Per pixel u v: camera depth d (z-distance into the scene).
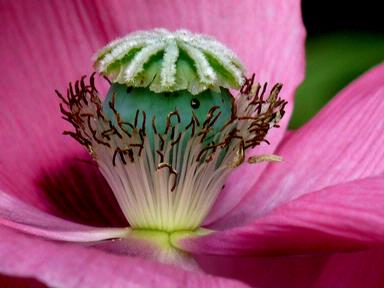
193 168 0.19
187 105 0.19
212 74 0.19
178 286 0.16
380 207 0.17
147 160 0.19
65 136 0.21
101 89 0.21
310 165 0.20
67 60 0.21
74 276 0.16
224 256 0.20
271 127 0.20
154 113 0.19
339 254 0.19
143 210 0.19
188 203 0.19
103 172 0.20
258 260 0.20
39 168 0.20
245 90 0.20
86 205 0.20
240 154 0.19
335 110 0.21
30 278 0.17
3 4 0.21
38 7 0.21
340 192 0.17
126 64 0.19
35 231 0.19
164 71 0.19
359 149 0.20
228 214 0.20
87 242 0.19
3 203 0.19
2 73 0.21
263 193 0.20
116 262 0.16
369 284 0.19
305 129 0.21
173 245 0.19
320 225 0.17
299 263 0.20
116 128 0.19
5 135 0.20
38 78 0.21
